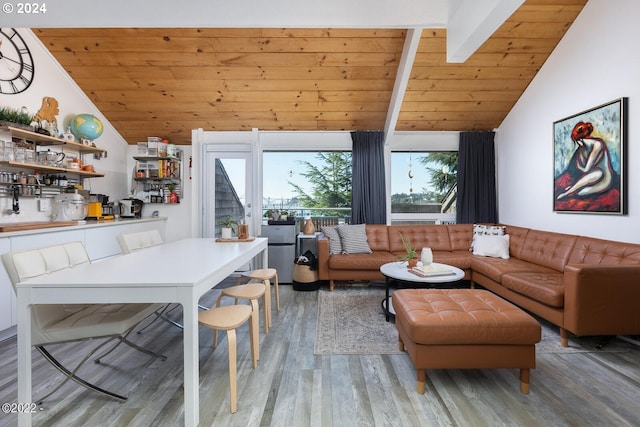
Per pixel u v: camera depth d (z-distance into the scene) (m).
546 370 1.99
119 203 4.23
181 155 4.72
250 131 4.62
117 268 1.72
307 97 3.98
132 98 3.95
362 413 1.59
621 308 2.18
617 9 2.69
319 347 2.32
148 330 2.65
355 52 3.40
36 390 1.78
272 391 1.78
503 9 1.74
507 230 3.98
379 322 2.81
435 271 2.74
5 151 2.78
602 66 2.84
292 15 2.28
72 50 3.34
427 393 1.76
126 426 1.50
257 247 2.71
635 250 2.37
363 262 3.70
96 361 2.10
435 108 4.20
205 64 3.52
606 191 2.79
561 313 2.31
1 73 2.90
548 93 3.53
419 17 2.28
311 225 4.42
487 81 3.80
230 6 2.23
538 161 3.72
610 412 1.59
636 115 2.55
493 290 3.18
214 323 1.63
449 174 4.86
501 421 1.53
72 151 3.69
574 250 2.90
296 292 3.79
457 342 1.73
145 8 2.21
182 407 1.64
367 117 4.32
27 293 1.42
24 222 3.05
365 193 4.47
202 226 4.67
